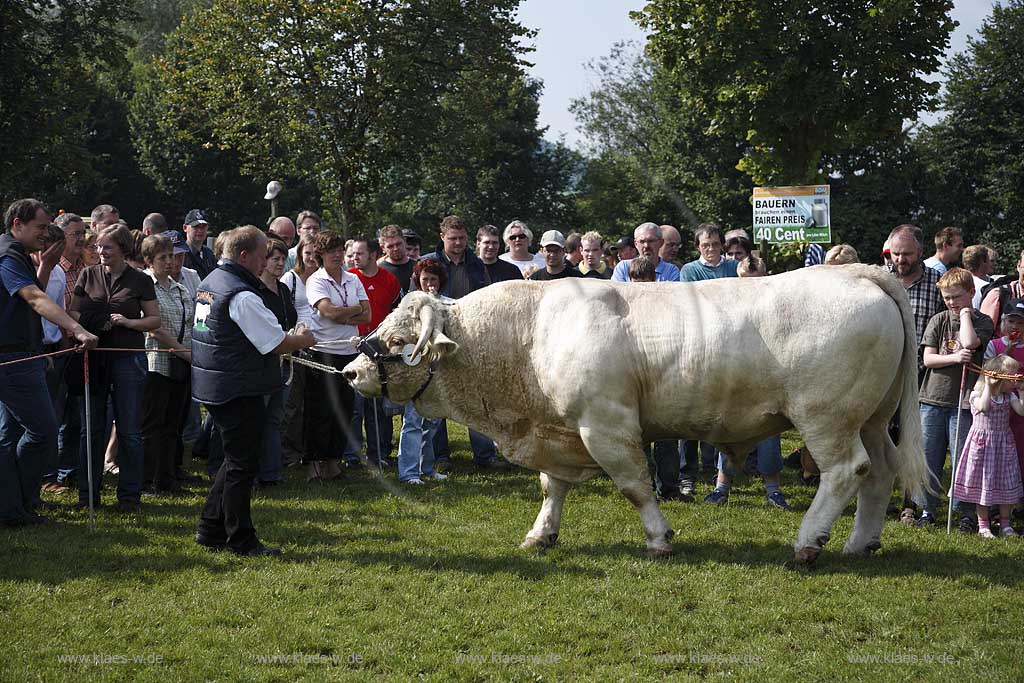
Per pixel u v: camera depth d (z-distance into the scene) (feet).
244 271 21.08
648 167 126.62
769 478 27.37
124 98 150.41
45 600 18.34
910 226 26.84
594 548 22.33
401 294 31.48
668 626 17.42
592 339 20.63
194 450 32.45
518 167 139.95
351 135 101.55
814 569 20.68
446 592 19.02
